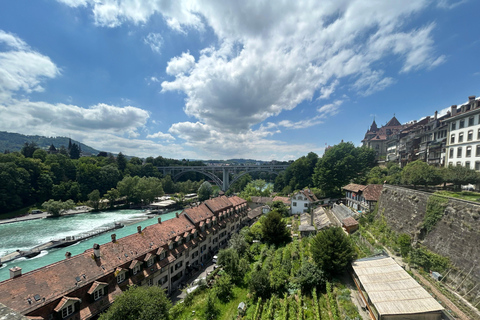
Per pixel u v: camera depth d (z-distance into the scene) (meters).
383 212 42.25
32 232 73.12
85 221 87.56
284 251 42.34
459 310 20.47
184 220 48.00
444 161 53.16
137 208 113.44
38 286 22.38
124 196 126.25
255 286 30.48
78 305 24.00
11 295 20.42
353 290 27.47
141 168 164.75
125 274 30.03
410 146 74.00
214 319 28.33
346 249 30.08
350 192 66.81
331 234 31.89
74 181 122.25
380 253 31.22
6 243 63.41
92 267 27.14
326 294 27.88
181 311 30.02
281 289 30.91
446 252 26.25
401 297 21.25
